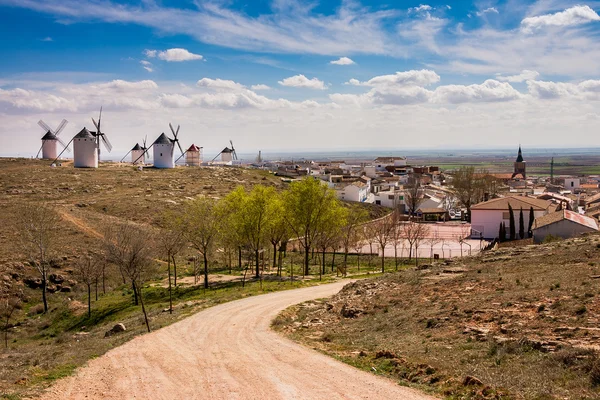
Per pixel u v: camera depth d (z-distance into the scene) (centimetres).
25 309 5478
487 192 14438
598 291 2750
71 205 9638
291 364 2408
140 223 8800
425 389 1928
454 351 2311
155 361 2525
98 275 5747
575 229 7575
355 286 4691
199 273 6994
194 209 6262
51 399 1903
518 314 2666
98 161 17538
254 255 7694
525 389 1759
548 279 3325
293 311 4081
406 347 2525
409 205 14438
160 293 5653
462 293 3438
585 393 1655
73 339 4100
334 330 3250
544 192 17288
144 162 19275
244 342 2984
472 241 9888
